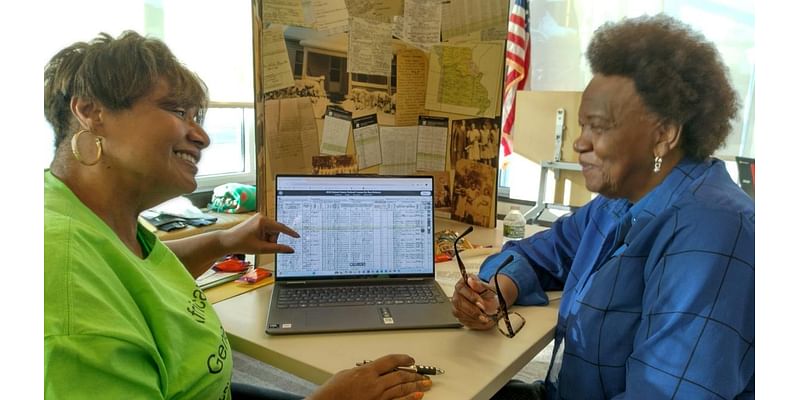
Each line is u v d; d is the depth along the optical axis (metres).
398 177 1.28
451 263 1.49
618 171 0.94
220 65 2.62
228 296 1.21
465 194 1.92
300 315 1.07
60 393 0.59
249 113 2.95
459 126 1.87
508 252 1.33
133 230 0.87
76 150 0.76
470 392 0.82
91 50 0.76
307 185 1.24
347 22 1.59
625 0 3.02
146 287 0.76
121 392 0.65
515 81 3.21
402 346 0.98
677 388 0.78
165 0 2.36
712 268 0.78
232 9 2.62
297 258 1.22
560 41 3.26
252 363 2.28
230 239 1.21
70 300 0.62
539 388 1.23
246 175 2.97
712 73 0.87
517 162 3.27
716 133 0.90
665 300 0.82
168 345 0.76
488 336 1.03
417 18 1.73
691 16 2.86
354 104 1.66
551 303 1.23
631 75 0.89
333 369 0.89
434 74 1.81
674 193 0.91
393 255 1.26
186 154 0.86
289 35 1.45
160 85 0.80
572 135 2.79
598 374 0.95
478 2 1.78
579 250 1.19
